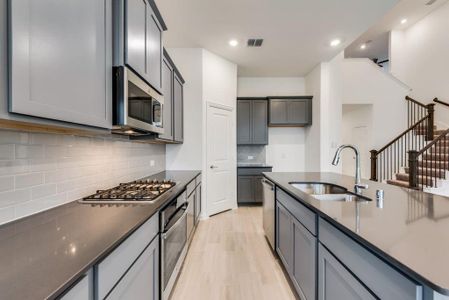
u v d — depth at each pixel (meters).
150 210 1.47
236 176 5.11
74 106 1.09
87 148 1.87
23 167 1.28
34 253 0.87
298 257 1.93
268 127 5.76
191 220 3.06
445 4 5.70
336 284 1.29
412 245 0.90
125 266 1.11
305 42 3.96
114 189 2.08
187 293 2.13
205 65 4.27
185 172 3.78
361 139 7.09
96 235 1.05
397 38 6.90
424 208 1.46
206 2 2.88
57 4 0.98
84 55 1.16
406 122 6.48
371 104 6.55
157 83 2.12
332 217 1.26
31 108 0.86
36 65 0.88
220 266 2.60
